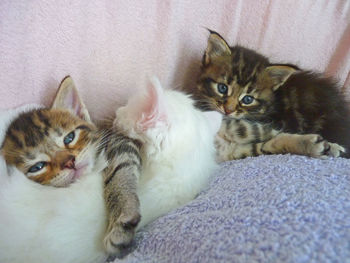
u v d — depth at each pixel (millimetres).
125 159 174
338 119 261
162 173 175
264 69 264
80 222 146
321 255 98
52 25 181
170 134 177
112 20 202
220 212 141
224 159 250
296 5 271
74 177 169
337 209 126
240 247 111
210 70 266
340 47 306
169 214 159
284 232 113
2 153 167
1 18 164
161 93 171
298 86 282
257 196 147
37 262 136
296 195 139
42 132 173
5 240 134
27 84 186
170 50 234
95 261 146
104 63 210
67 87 187
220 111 267
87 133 187
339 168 178
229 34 264
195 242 125
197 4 239
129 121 182
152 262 130
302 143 221
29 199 147
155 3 215
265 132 259
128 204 151
